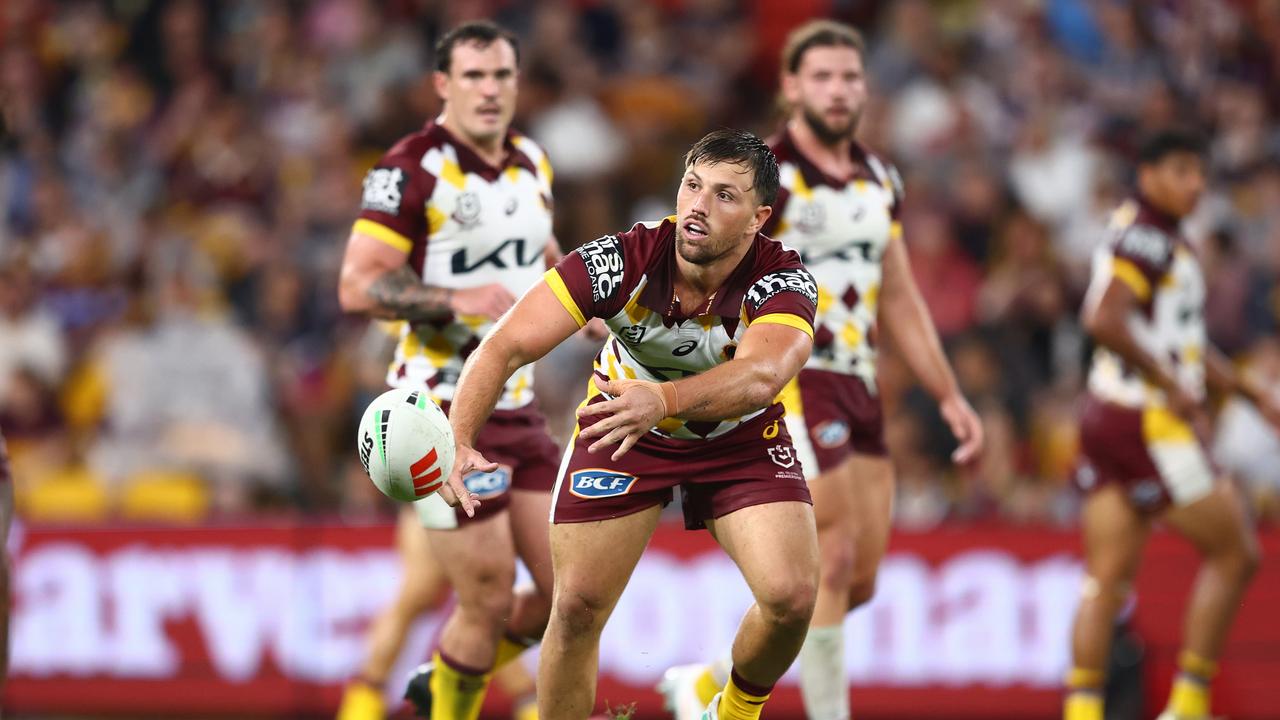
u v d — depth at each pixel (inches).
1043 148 1694.1
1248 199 1685.5
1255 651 1111.0
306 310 1544.0
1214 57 1859.0
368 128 1774.1
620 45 1870.1
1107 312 971.9
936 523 1141.1
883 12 1942.7
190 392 1435.8
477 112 761.0
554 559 623.5
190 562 1158.3
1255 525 1134.4
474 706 775.7
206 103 1807.3
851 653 1118.4
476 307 741.9
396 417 572.4
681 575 1117.1
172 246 1632.6
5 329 1498.5
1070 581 1117.1
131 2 1941.4
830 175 809.5
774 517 596.7
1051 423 1385.3
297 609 1147.9
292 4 1913.1
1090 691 986.7
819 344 799.7
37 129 1819.6
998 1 1860.2
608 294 579.5
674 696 805.9
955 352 1380.4
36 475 1416.1
